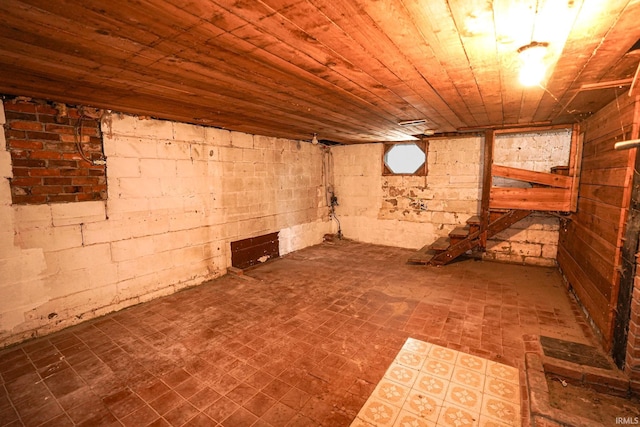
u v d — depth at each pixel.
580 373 2.46
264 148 5.68
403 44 1.78
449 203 6.25
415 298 4.03
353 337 3.08
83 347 2.93
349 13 1.44
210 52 1.88
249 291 4.32
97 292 3.51
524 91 2.76
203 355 2.80
